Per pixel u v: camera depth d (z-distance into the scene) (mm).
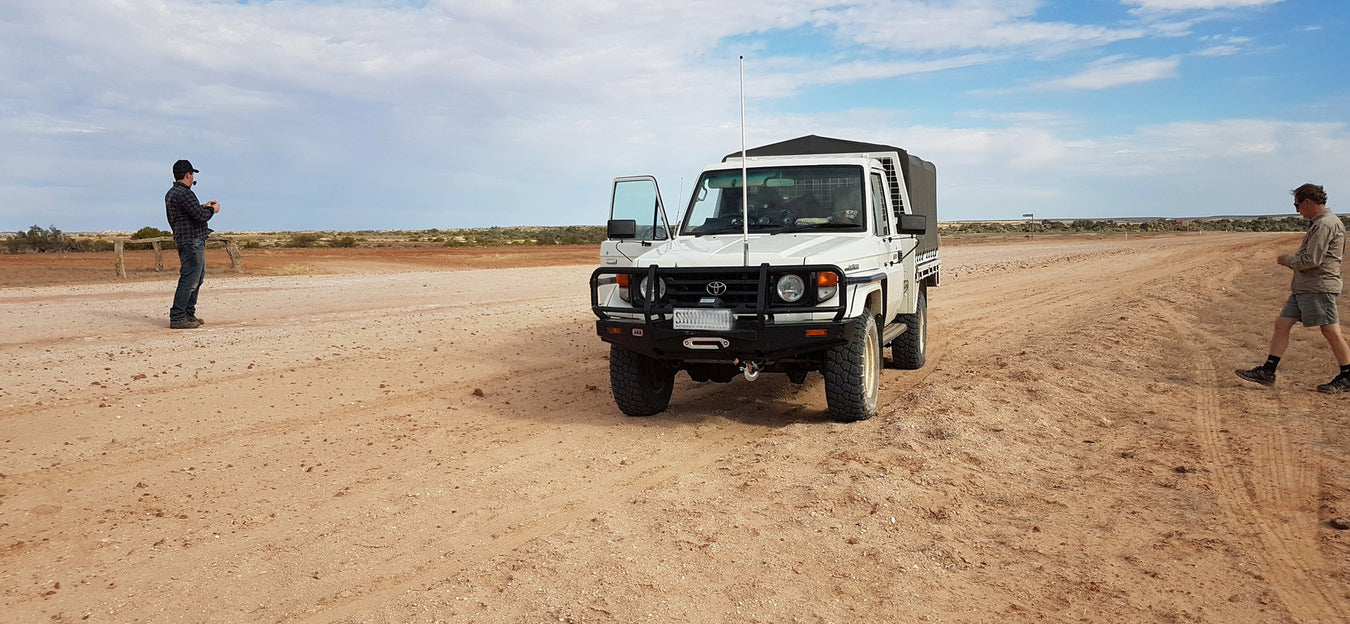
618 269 7566
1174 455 6367
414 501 5590
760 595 4066
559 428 7602
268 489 5879
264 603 4117
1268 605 3980
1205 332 12445
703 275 7234
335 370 10055
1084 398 8164
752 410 8375
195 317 13922
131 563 4609
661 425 7723
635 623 3785
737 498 5387
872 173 8766
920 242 10555
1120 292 19219
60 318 14148
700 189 8977
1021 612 3920
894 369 10547
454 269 27953
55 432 7219
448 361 10844
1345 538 4750
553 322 14594
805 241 7789
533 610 3906
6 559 4664
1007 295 19703
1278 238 51219
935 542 4711
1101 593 4109
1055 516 5156
